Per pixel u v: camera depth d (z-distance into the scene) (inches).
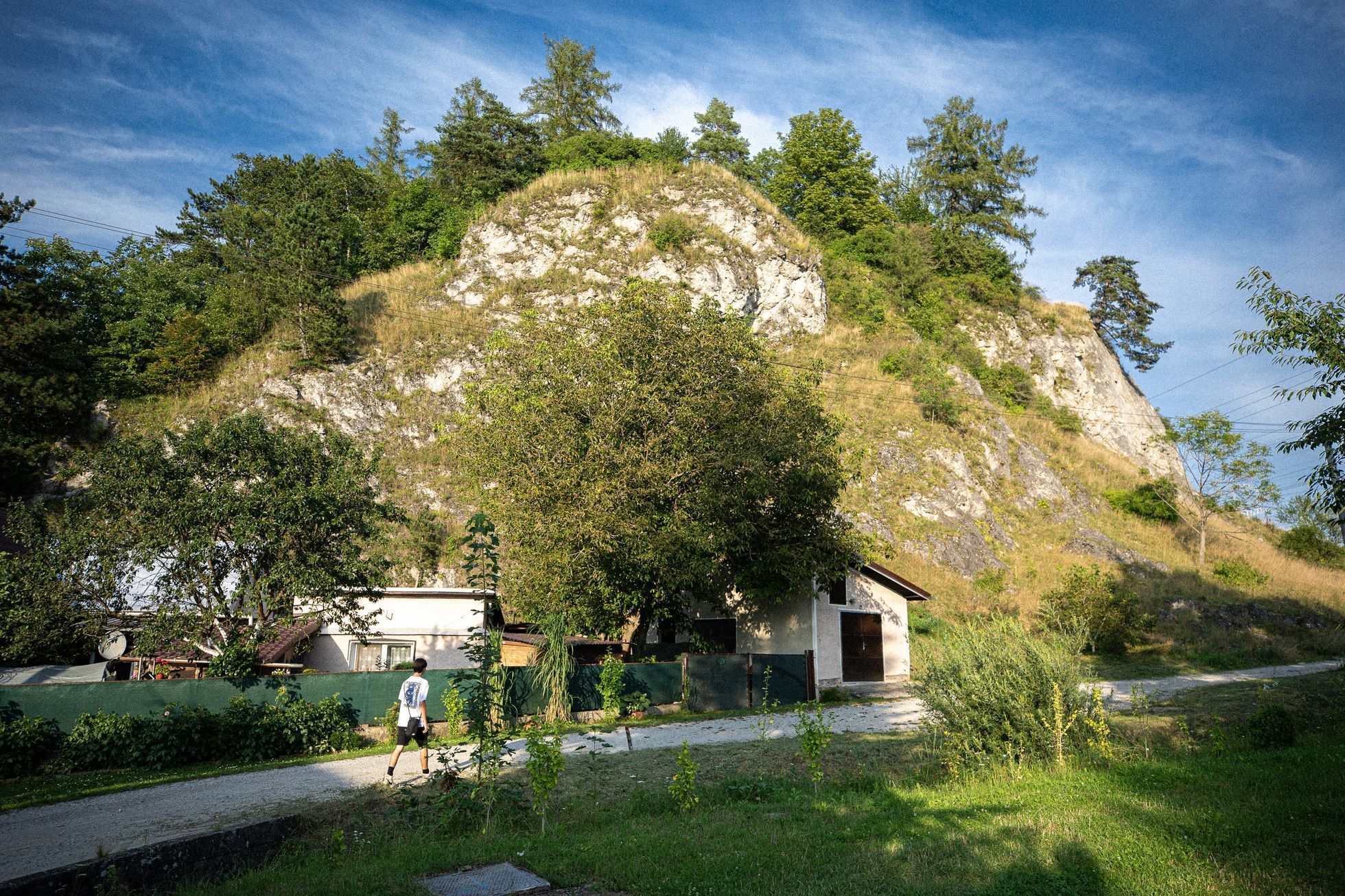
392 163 3088.1
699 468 810.2
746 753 505.0
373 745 654.5
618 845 296.0
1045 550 1676.9
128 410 1576.0
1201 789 338.6
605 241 2023.9
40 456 1429.6
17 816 402.9
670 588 845.8
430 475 1514.5
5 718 574.2
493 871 271.4
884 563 1473.9
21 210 1476.4
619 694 768.3
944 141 2812.5
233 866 298.2
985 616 1331.2
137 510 688.4
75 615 679.1
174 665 841.5
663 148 2449.6
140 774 538.9
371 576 743.7
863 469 1658.5
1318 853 239.1
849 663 1112.2
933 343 2253.9
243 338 1759.4
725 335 884.0
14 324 1440.7
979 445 1844.2
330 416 1598.2
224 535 703.7
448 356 1747.0
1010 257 2731.3
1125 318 2847.0
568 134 2834.6
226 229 2167.8
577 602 774.5
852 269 2386.8
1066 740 421.7
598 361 827.4
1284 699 660.7
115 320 1866.4
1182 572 1654.8
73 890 241.8
